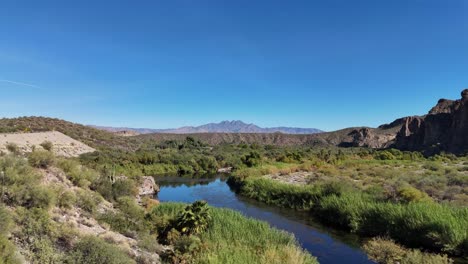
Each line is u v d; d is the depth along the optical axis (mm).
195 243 14250
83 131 120938
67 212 14453
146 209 22109
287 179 41938
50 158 19312
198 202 17641
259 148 128625
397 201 22547
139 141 136625
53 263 9516
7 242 8523
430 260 14023
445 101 177875
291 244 15703
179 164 73188
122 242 13312
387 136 195000
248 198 35750
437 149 126000
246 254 13070
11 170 13938
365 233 20312
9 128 86812
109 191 21609
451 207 20016
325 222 23766
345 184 28500
